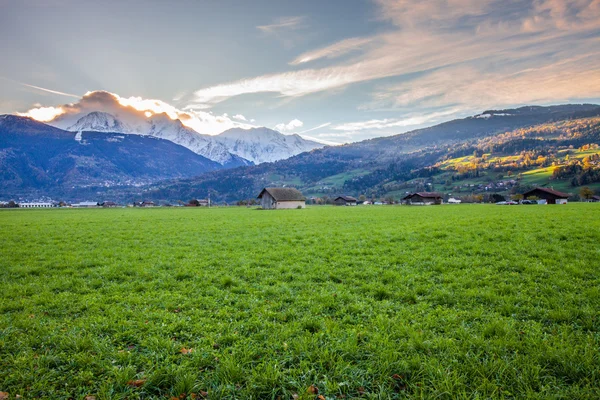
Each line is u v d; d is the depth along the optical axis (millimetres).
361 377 6039
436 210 64375
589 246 16516
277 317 8875
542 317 8234
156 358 6750
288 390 5840
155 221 44031
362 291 11031
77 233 28844
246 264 15109
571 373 5816
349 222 36969
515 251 15914
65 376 6230
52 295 10984
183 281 12648
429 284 11336
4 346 7227
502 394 5422
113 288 11789
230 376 6043
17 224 39531
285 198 99125
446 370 6062
